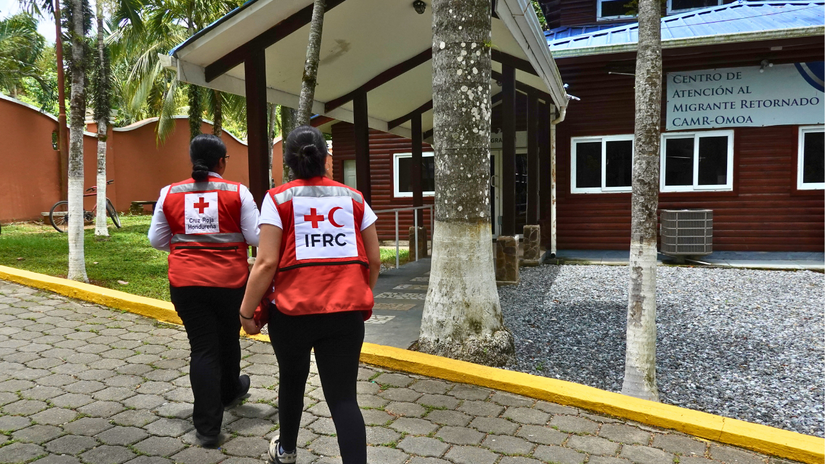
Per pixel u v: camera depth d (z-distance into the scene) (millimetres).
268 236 2303
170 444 2957
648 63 3803
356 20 5684
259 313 2445
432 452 2918
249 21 5051
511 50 6508
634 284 3922
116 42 14281
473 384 3852
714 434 3113
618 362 4934
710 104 10766
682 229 9727
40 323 5090
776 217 10711
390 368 4129
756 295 7441
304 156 2418
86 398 3512
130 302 5496
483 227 4438
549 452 2939
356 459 2223
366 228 2506
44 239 10461
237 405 3471
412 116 10148
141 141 17469
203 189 3084
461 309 4363
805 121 10359
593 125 11375
